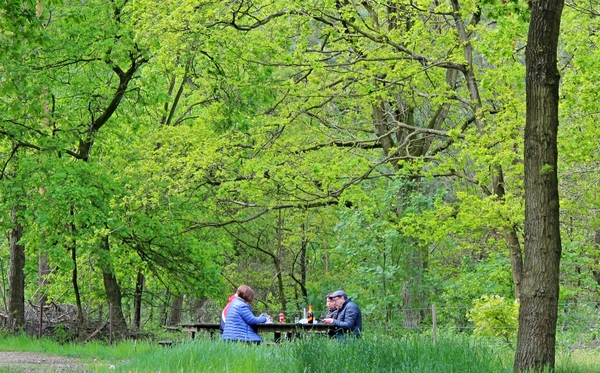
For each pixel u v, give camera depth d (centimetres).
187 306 3825
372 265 2259
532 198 923
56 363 1358
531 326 906
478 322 1497
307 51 2036
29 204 2142
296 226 3328
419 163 2008
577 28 1625
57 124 2288
